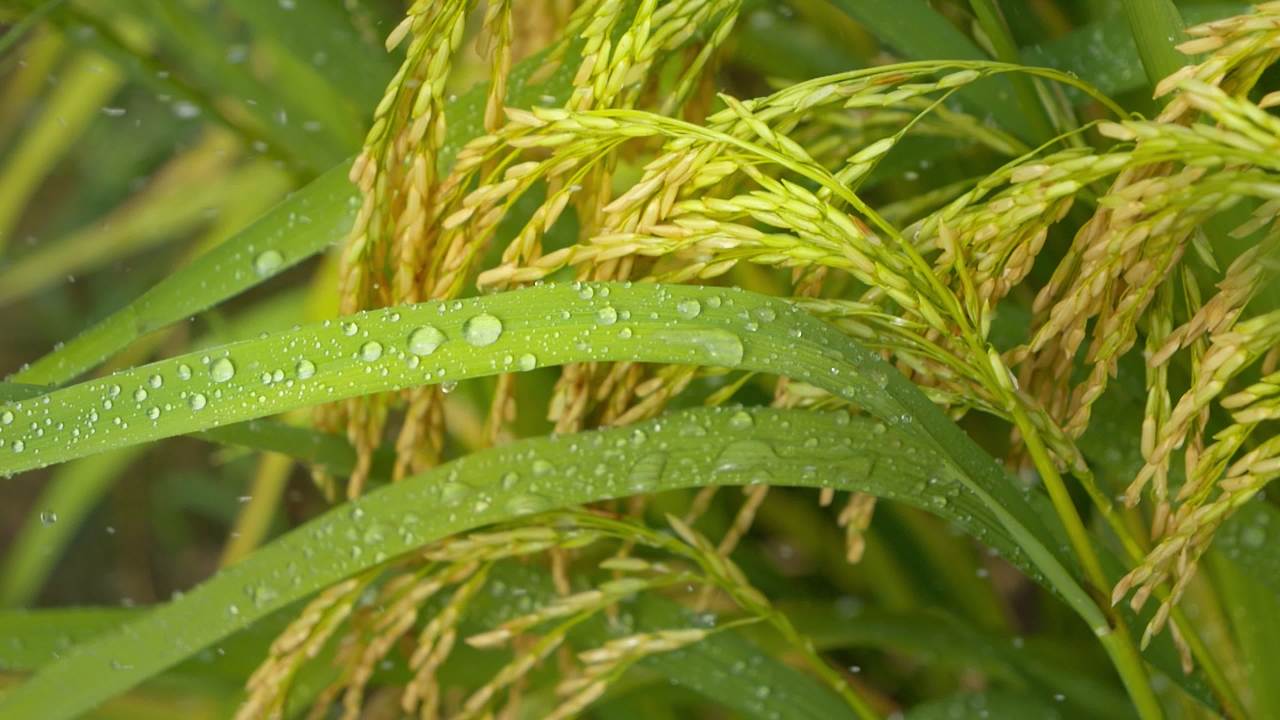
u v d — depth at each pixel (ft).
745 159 1.79
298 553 1.94
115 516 3.68
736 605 2.27
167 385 1.82
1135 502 1.81
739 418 1.91
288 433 2.05
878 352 1.87
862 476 1.90
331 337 1.82
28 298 3.81
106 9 2.29
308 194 1.97
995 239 1.79
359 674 1.97
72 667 1.97
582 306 1.82
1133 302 1.79
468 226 1.88
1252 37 1.72
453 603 1.95
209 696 2.38
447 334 1.82
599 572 2.18
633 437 1.92
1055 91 2.00
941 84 1.81
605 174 1.90
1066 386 1.92
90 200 3.67
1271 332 1.73
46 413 1.82
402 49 2.30
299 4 2.26
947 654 2.16
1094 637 2.29
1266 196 1.70
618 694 2.15
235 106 2.41
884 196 2.30
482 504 1.93
